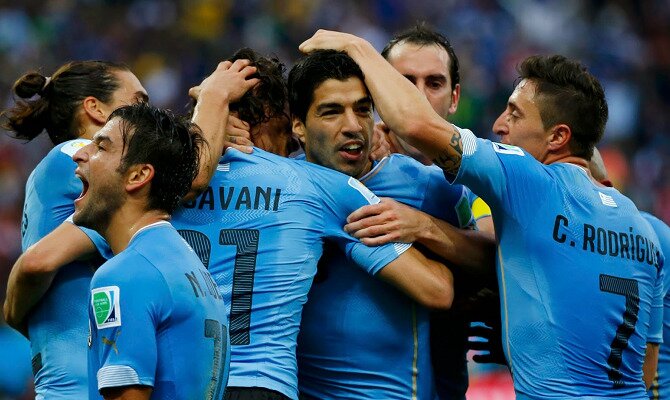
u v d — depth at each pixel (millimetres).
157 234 14438
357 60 17703
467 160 16578
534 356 16719
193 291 14281
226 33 71375
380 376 17578
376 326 17547
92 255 17188
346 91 17359
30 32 68188
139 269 13914
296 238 16938
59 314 17484
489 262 18141
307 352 17766
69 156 17984
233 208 17031
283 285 16719
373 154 18484
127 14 71562
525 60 18266
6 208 56031
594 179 18609
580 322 16688
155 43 70062
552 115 17703
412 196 18219
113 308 13688
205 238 16906
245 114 18188
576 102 17625
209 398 14320
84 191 14625
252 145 17906
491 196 16766
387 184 18172
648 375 19016
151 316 13773
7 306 17891
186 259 14547
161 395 13859
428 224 17578
